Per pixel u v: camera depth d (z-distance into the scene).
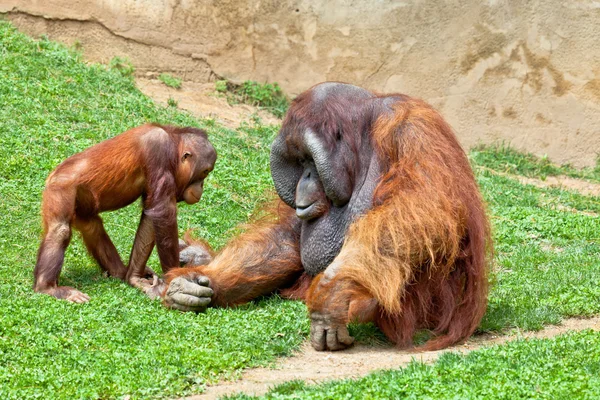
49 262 10.73
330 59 22.12
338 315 9.16
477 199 9.73
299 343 9.46
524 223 16.28
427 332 9.83
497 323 10.22
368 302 9.86
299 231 11.06
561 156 22.06
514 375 7.66
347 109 9.78
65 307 10.05
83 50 21.50
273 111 21.56
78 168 11.28
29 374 8.09
